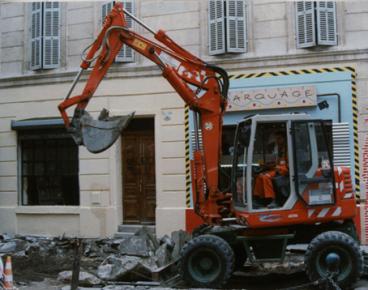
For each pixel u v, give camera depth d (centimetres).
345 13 1262
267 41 1302
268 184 865
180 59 930
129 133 1412
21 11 1501
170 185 1338
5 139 1493
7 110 1491
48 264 1074
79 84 1430
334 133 1234
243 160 898
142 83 1374
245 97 1277
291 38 1285
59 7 1463
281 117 870
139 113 1371
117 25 931
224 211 933
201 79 930
